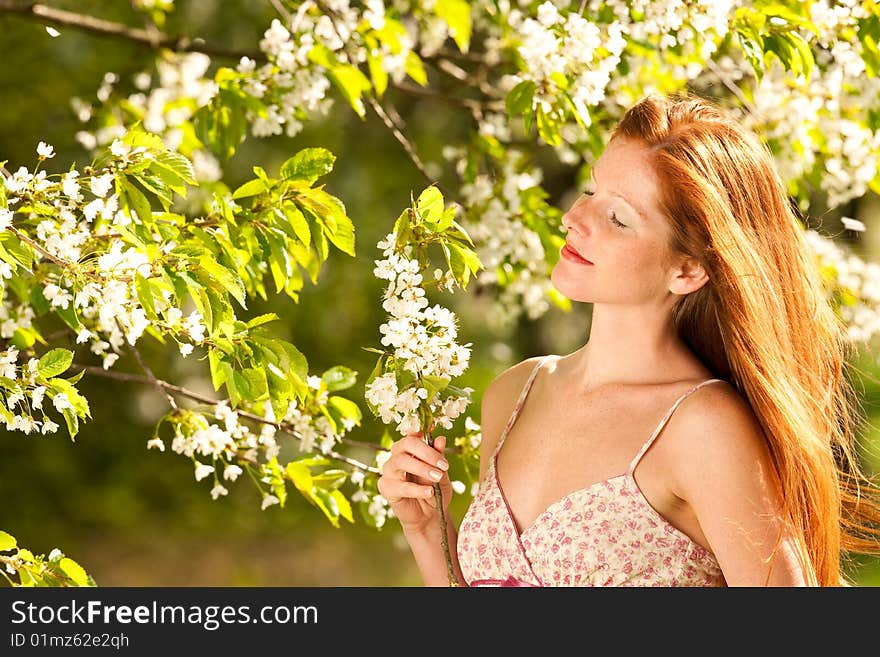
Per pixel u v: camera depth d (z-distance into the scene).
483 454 3.42
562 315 14.23
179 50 5.99
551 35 4.17
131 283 3.24
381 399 3.04
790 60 4.38
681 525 2.93
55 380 3.38
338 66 4.58
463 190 5.43
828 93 5.05
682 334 3.19
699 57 5.07
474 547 3.14
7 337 4.41
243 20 11.31
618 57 4.41
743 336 2.94
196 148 6.24
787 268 3.09
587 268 3.00
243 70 4.66
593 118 4.99
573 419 3.09
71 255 3.37
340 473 4.22
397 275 3.13
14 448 12.80
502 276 5.57
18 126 10.52
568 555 2.94
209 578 11.69
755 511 2.79
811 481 2.92
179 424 4.13
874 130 4.99
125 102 6.44
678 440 2.88
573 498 2.97
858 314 5.20
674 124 3.01
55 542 12.22
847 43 4.66
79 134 6.38
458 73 6.08
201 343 3.32
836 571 3.01
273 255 3.74
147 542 12.45
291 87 4.73
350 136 14.25
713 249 2.91
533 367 3.39
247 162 12.87
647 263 2.95
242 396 3.25
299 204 3.84
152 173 3.46
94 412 13.23
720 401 2.88
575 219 3.01
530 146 6.09
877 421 5.40
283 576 11.83
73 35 9.66
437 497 3.13
